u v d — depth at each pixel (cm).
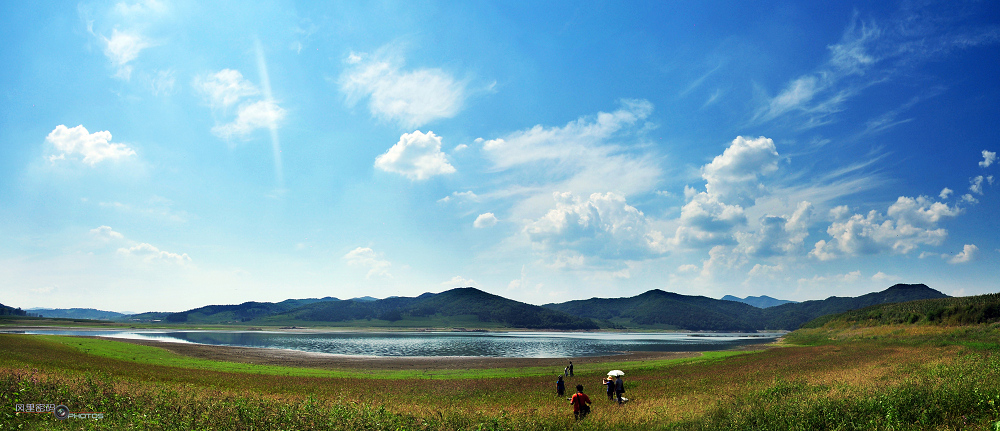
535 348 12400
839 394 1734
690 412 1830
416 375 5072
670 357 7988
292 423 1538
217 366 5512
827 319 14012
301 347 11756
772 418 1483
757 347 11206
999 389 1460
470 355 9600
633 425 1756
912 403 1469
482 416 1834
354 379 4453
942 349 5312
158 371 4403
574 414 1995
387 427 1580
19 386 1717
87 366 4216
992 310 7594
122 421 1445
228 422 1529
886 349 6334
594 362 7188
